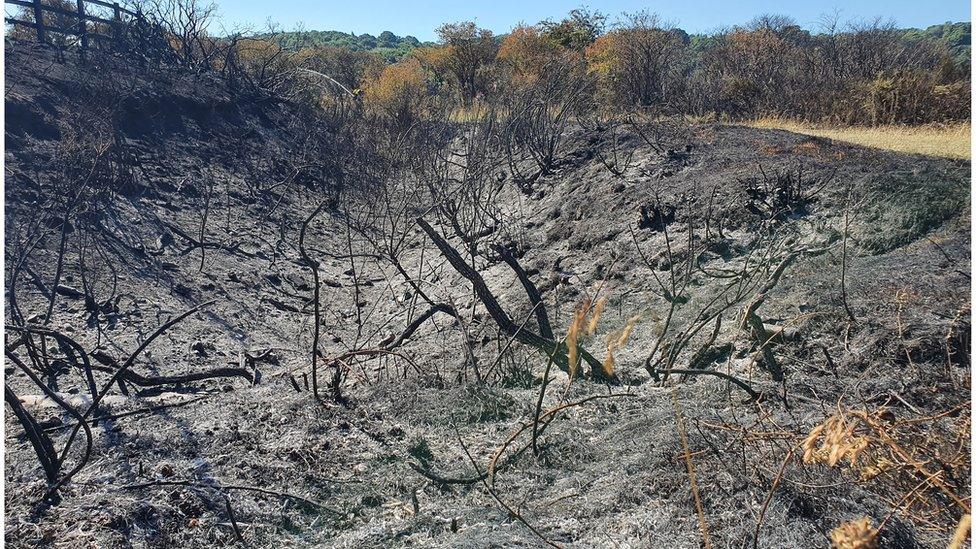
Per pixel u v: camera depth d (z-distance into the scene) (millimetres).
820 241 8109
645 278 8539
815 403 4633
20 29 17391
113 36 18188
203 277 10023
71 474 4125
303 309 9961
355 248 12695
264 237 12211
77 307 8312
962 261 6469
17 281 8422
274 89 20516
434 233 6262
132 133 13773
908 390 4598
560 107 16672
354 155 15391
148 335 7992
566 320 8055
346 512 4137
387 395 5602
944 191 8344
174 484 4207
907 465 3375
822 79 20750
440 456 4703
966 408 3930
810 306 6047
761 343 5469
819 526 3408
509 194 14008
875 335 5309
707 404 4844
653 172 11977
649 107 19469
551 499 4070
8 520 3832
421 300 9867
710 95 19938
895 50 26484
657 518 3627
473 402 5371
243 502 4172
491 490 3900
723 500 3674
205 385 6660
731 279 7633
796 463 3803
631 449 4383
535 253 10641
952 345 4984
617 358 6258
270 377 7027
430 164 13008
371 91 25000
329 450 4758
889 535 3256
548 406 5293
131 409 5508
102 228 10148
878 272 6484
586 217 10914
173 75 17078
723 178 10422
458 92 23812
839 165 10172
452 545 3529
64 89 13383
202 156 14562
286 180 14891
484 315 8617
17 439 4906
